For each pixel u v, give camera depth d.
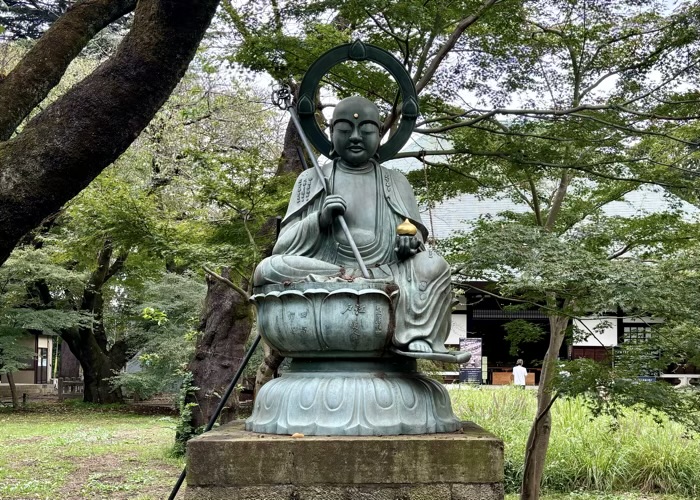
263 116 17.83
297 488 4.33
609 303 6.00
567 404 13.09
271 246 8.89
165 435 16.69
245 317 13.09
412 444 4.36
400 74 5.69
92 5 6.88
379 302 4.55
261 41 7.69
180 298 20.23
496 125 8.63
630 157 8.47
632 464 10.95
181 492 10.29
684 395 6.81
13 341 22.22
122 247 9.38
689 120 8.36
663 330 6.73
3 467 12.41
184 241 8.79
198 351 13.16
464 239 8.77
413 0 7.16
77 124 5.75
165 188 13.93
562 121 8.31
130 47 5.91
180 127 16.27
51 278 20.11
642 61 8.30
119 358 25.31
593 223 8.73
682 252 7.98
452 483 4.36
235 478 4.34
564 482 10.82
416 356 4.59
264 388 5.01
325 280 4.71
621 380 6.59
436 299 4.86
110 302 25.41
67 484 10.96
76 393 27.59
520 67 8.55
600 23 8.47
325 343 4.62
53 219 18.94
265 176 8.90
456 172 8.80
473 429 4.98
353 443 4.36
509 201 17.05
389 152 5.70
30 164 5.68
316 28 7.59
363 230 5.18
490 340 26.47
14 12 16.02
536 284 6.16
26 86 6.41
